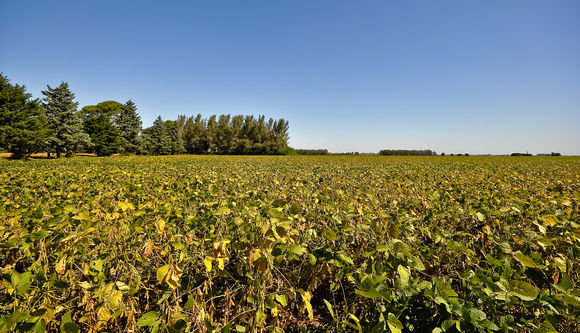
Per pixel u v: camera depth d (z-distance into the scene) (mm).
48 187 4664
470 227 2818
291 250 1860
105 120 43500
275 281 2156
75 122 35562
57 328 1712
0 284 1559
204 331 1454
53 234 2020
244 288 1864
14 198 3666
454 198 3936
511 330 1302
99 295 1415
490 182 5594
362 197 4031
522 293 1419
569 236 2242
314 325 2102
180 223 2568
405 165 17125
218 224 2490
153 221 2219
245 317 1831
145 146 52188
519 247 2305
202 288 1979
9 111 27500
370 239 2365
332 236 2076
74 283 1653
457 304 1353
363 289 1525
